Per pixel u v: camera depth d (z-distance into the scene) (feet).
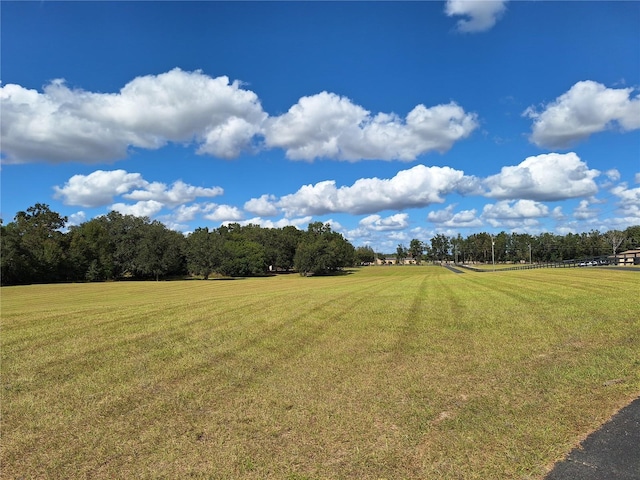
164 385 23.95
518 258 587.68
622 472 13.35
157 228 319.06
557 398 19.90
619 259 167.32
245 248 366.22
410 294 74.08
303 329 40.01
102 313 56.54
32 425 18.84
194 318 48.96
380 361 27.86
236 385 23.63
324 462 14.84
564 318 40.19
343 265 424.87
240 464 14.88
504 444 15.57
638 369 23.59
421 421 17.95
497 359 27.20
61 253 270.67
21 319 52.19
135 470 14.76
